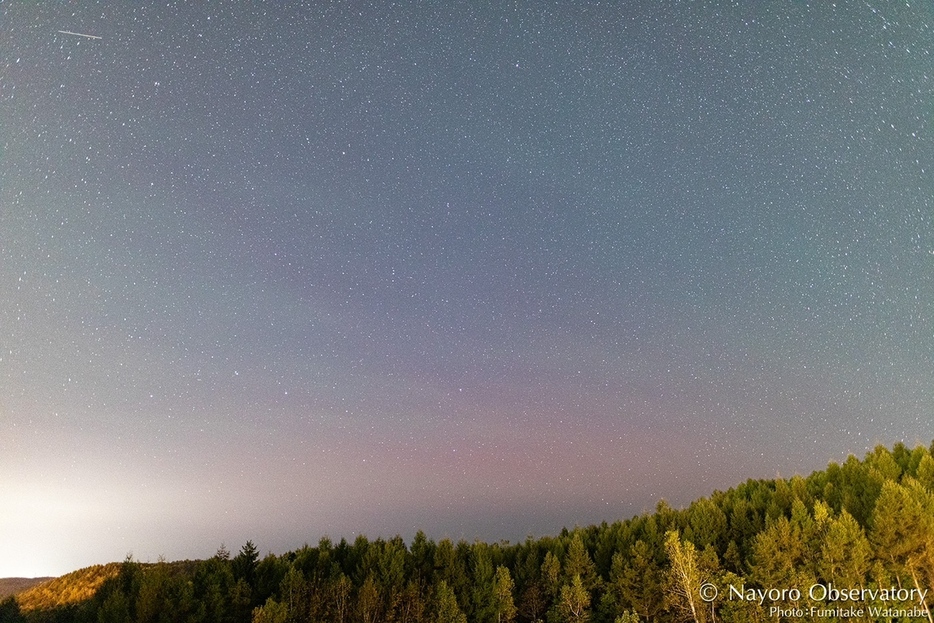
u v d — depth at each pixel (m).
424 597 45.53
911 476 49.94
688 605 39.06
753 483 61.38
